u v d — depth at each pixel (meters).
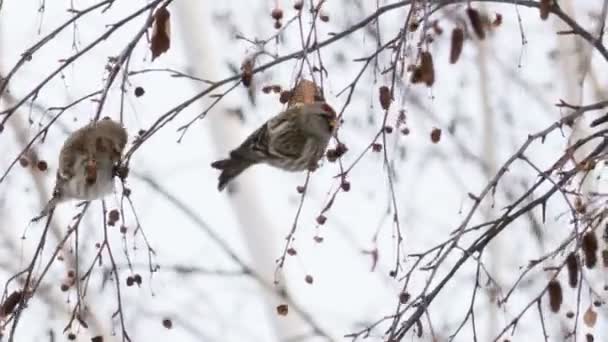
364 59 8.97
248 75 9.07
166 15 8.57
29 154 10.28
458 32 8.64
